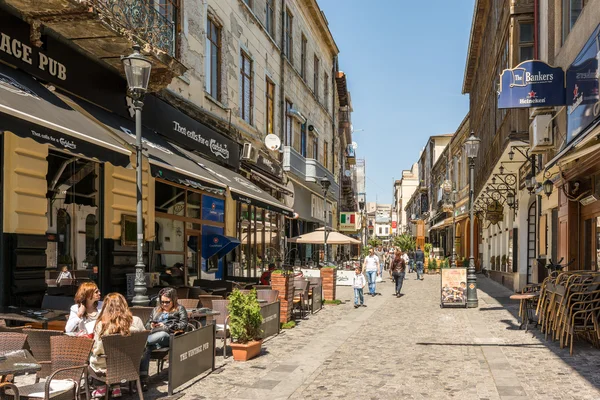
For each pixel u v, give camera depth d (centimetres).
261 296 1155
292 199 2664
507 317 1364
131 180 1203
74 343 538
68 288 992
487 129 2347
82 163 1053
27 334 556
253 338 881
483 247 3444
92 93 1058
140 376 661
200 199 1645
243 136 1942
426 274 3778
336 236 2253
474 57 2889
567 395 629
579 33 1102
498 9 1862
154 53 1085
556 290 963
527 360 827
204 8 1584
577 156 910
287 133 2622
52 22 909
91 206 1082
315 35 3284
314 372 776
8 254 855
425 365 814
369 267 2089
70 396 524
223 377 744
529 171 1814
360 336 1096
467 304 1609
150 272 1267
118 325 590
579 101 1023
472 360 846
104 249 1112
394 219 15288
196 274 1608
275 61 2380
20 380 670
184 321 764
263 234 2289
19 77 847
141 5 1086
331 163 3894
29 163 895
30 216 895
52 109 783
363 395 653
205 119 1595
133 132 1079
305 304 1581
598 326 893
